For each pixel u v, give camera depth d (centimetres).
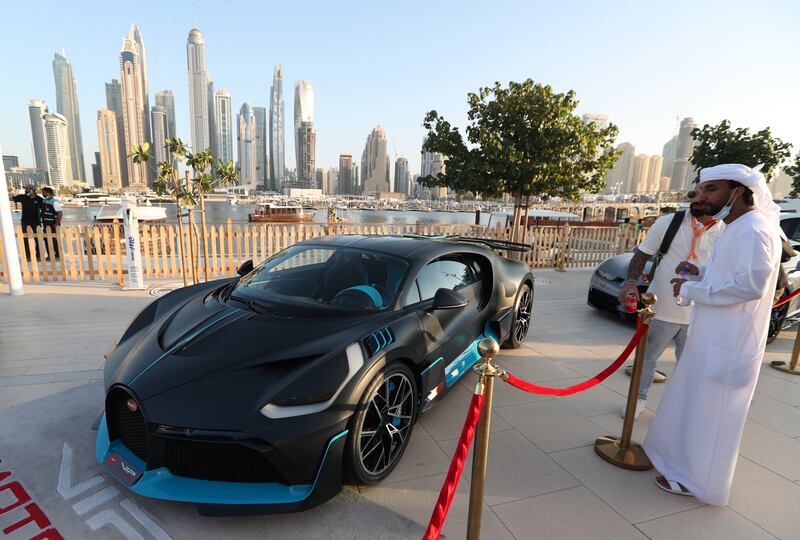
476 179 857
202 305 292
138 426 210
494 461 270
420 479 247
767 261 205
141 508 215
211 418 192
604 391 381
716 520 226
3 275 735
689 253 295
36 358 405
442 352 300
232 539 197
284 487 202
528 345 498
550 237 1080
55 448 262
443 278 335
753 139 1150
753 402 375
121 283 733
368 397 220
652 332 320
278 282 310
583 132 852
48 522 204
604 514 226
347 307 271
